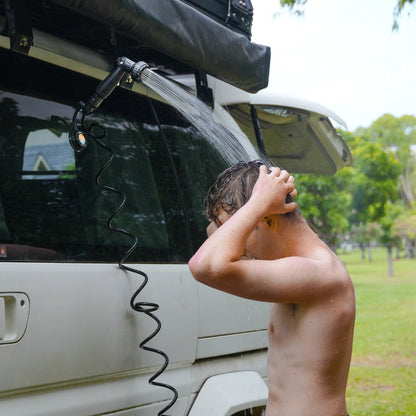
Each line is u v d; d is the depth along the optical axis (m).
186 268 2.24
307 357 1.63
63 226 1.96
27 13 1.89
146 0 2.02
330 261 1.68
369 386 7.89
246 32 2.74
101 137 2.10
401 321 14.41
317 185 18.52
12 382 1.61
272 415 1.67
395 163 30.84
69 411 1.77
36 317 1.68
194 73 2.63
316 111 3.47
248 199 1.74
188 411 2.17
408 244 60.25
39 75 2.07
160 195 2.37
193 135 2.64
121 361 1.90
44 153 2.01
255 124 3.19
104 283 1.88
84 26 2.20
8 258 1.76
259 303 2.56
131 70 2.02
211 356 2.27
